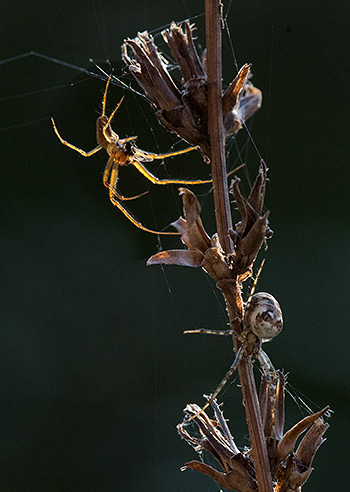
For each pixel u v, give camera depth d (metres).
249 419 0.27
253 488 0.27
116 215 0.37
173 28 0.27
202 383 0.37
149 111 0.31
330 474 0.33
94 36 0.37
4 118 0.37
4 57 0.37
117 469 0.36
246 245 0.26
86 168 0.35
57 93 0.37
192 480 0.36
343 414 0.34
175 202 0.32
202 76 0.27
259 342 0.27
